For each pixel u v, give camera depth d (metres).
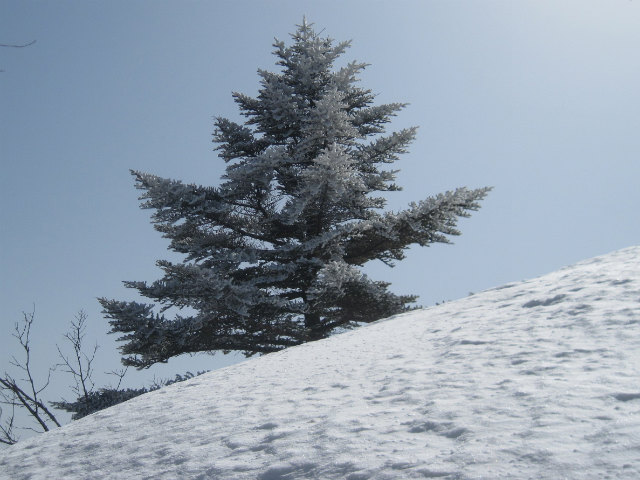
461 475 3.14
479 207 16.33
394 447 3.77
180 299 15.47
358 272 14.72
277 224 18.31
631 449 3.00
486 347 5.89
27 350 15.60
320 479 3.58
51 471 5.44
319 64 19.34
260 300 15.86
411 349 6.89
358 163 18.14
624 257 8.91
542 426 3.54
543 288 8.29
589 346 5.01
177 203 16.53
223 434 5.02
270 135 19.05
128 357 16.47
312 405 5.31
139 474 4.60
